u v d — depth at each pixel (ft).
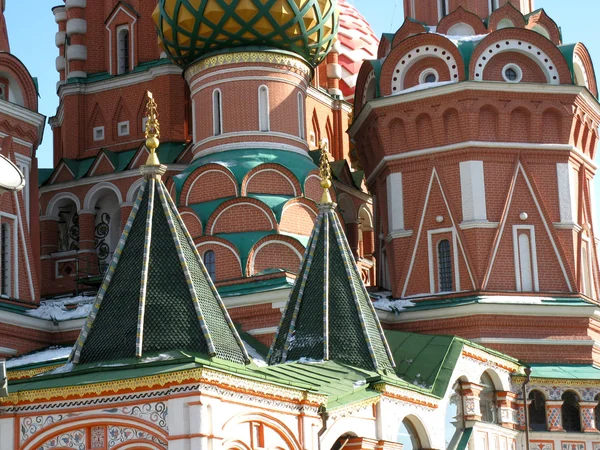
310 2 169.68
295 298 128.36
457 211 167.94
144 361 100.17
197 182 165.27
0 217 165.58
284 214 161.48
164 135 187.73
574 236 169.58
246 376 96.73
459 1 181.16
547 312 161.79
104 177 187.83
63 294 187.01
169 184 168.45
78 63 196.95
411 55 173.78
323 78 210.18
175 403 92.73
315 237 130.41
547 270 167.12
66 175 191.31
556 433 154.20
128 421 94.43
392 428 120.88
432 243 169.07
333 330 125.39
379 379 118.62
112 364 100.89
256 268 158.40
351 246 192.13
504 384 150.71
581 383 156.56
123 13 195.42
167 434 92.73
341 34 233.76
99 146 193.88
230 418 95.40
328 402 109.19
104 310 105.40
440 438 131.85
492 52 170.60
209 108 170.19
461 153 168.45
